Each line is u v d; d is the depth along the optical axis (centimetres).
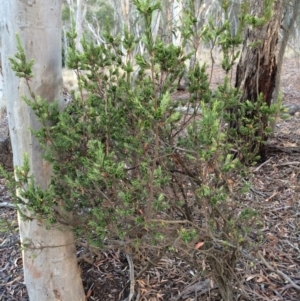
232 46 163
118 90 163
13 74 160
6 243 283
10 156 394
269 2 148
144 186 154
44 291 193
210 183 162
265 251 247
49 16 156
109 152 162
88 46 163
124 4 616
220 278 192
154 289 220
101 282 229
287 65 1103
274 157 407
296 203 304
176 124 198
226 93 166
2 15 156
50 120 158
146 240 169
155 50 132
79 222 165
